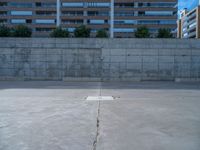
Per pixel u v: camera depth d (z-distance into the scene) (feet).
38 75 66.03
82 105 29.12
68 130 18.39
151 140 16.15
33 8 251.19
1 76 66.13
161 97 36.24
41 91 43.50
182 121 21.25
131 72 65.31
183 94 39.73
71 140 16.12
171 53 64.85
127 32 249.55
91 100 33.06
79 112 24.97
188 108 27.35
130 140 16.15
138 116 23.16
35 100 33.12
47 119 21.89
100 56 65.31
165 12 251.19
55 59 65.77
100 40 65.46
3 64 65.92
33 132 17.89
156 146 15.02
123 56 65.21
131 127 19.27
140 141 15.96
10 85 54.24
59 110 26.02
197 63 64.54
